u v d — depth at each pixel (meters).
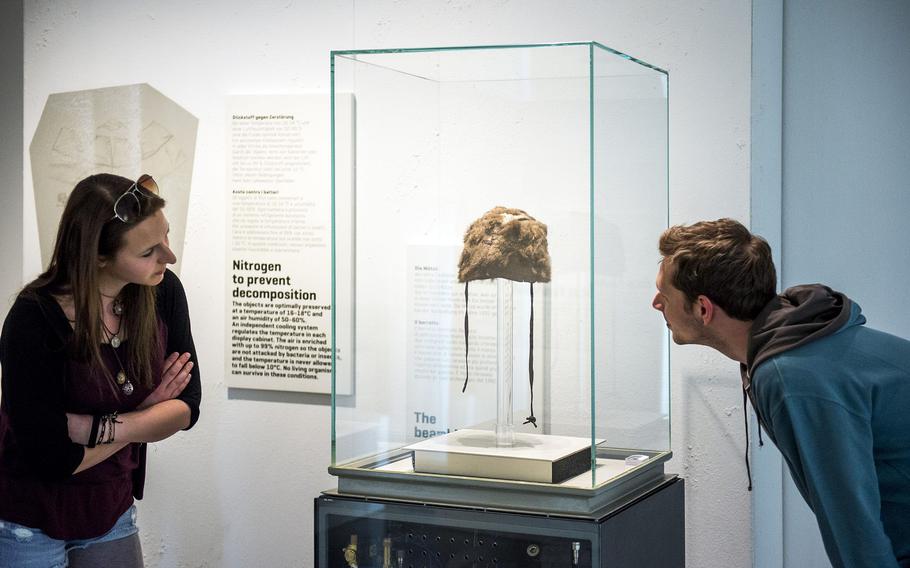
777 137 2.79
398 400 2.10
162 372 2.50
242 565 3.22
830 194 2.77
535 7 2.82
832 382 1.72
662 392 2.44
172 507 3.29
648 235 2.33
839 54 2.74
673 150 2.70
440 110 2.05
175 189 3.23
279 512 3.17
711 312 1.92
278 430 3.16
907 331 2.71
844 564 1.72
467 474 2.02
